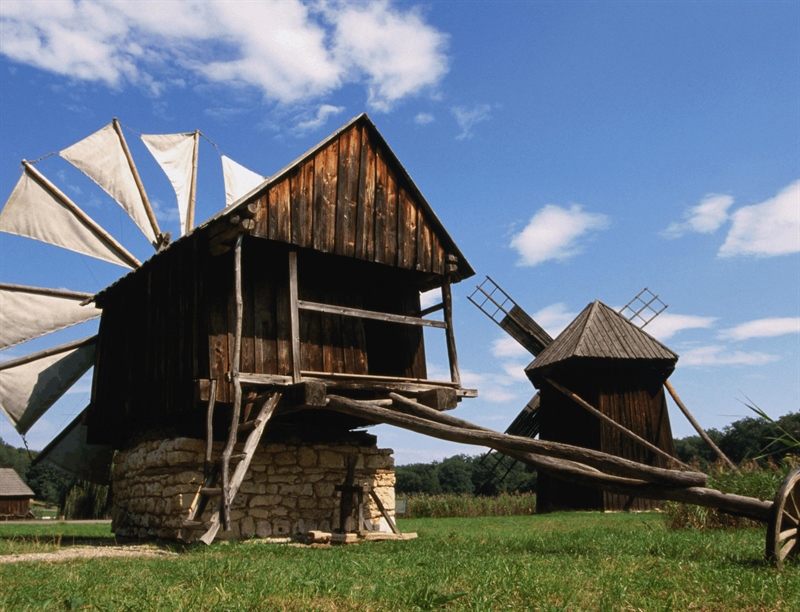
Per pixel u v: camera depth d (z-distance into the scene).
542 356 28.47
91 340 21.61
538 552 9.50
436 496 30.78
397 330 15.94
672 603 5.41
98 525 24.08
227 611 5.03
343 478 14.84
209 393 12.42
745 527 13.72
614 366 26.23
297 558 8.66
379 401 13.45
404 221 14.91
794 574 6.97
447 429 11.77
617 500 25.16
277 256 14.03
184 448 12.91
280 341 13.62
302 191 13.53
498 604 5.33
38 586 6.20
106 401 16.44
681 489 10.23
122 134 24.77
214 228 12.89
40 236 22.20
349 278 15.25
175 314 13.88
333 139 14.11
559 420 27.33
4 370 20.91
